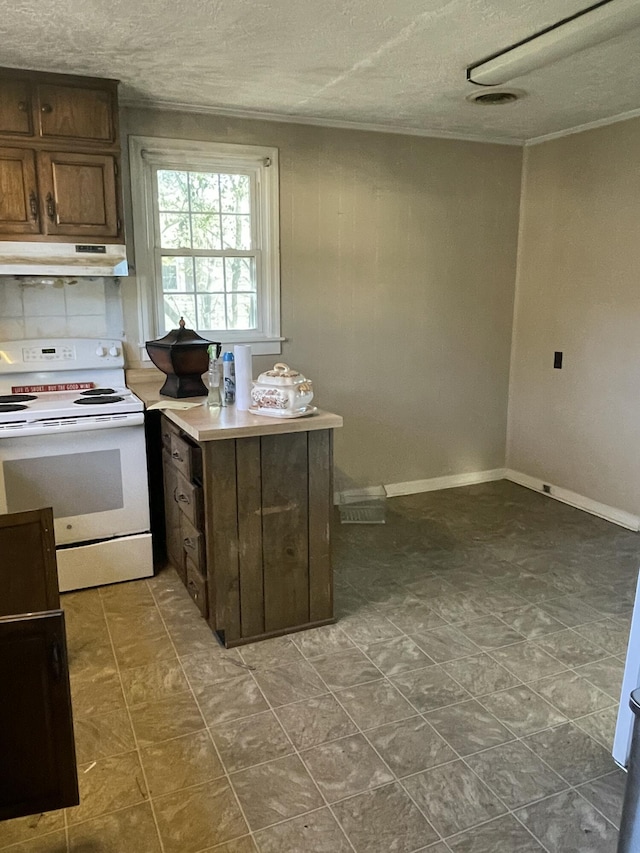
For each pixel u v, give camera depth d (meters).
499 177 4.34
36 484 2.86
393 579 3.16
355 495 4.25
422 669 2.40
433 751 1.97
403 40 2.52
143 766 1.90
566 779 1.85
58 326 3.41
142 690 2.27
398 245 4.13
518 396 4.64
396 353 4.27
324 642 2.59
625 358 3.79
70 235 3.01
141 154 3.43
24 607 1.97
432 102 3.40
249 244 3.82
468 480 4.70
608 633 2.66
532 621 2.76
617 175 3.73
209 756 1.94
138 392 3.33
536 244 4.36
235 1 2.16
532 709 2.17
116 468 3.01
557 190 4.15
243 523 2.49
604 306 3.89
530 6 2.21
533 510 4.16
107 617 2.78
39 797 1.41
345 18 2.30
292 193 3.79
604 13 2.20
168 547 3.26
